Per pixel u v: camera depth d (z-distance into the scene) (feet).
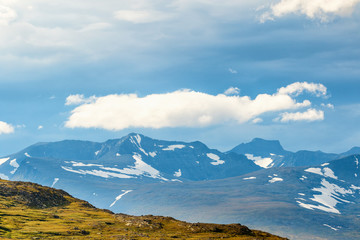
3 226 635.66
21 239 579.89
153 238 643.04
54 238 603.26
